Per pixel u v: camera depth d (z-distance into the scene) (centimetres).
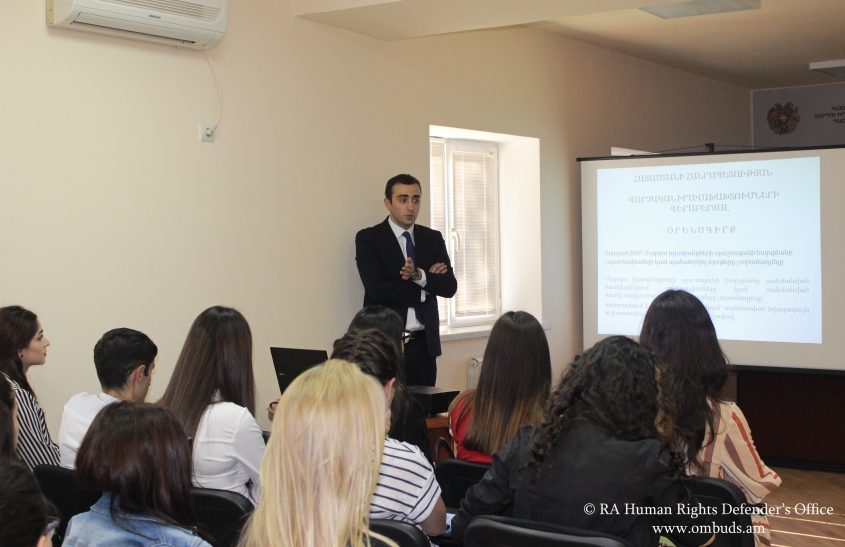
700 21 524
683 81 697
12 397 163
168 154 334
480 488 169
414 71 454
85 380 307
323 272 401
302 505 109
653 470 148
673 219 521
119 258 317
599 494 149
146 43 325
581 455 153
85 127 307
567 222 579
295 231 387
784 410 531
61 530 180
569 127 577
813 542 363
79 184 305
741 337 502
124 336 221
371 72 427
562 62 570
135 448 132
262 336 371
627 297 536
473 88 496
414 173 455
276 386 379
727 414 199
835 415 515
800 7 488
